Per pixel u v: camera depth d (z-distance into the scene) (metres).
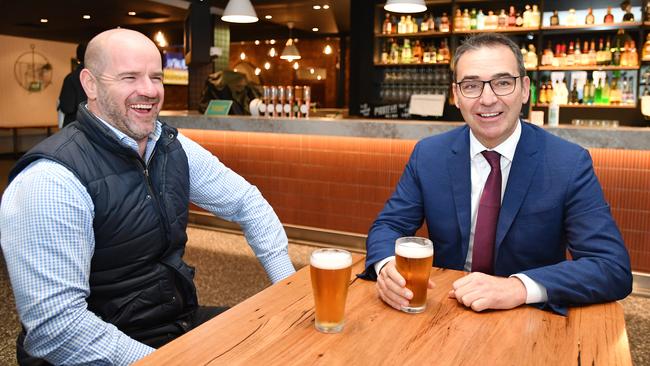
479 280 1.28
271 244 1.78
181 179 1.61
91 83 1.49
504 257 1.59
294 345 1.05
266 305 1.25
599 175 3.59
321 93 13.53
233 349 1.03
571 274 1.29
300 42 13.62
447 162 1.67
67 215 1.32
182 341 1.06
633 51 5.75
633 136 3.32
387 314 1.21
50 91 12.46
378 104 6.72
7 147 11.73
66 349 1.27
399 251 1.21
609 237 1.42
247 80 5.39
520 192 1.55
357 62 7.64
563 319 1.20
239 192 1.78
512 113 1.51
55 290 1.27
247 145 4.82
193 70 8.87
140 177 1.49
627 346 1.06
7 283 3.54
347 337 1.09
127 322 1.49
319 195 4.57
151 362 0.98
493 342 1.07
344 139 4.40
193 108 8.91
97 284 1.46
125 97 1.46
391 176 4.25
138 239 1.48
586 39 6.23
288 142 4.64
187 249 4.49
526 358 1.01
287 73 13.90
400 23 6.98
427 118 6.46
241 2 5.61
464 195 1.63
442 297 1.32
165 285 1.54
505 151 1.58
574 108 6.21
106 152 1.44
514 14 6.34
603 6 6.06
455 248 1.66
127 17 9.70
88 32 11.72
